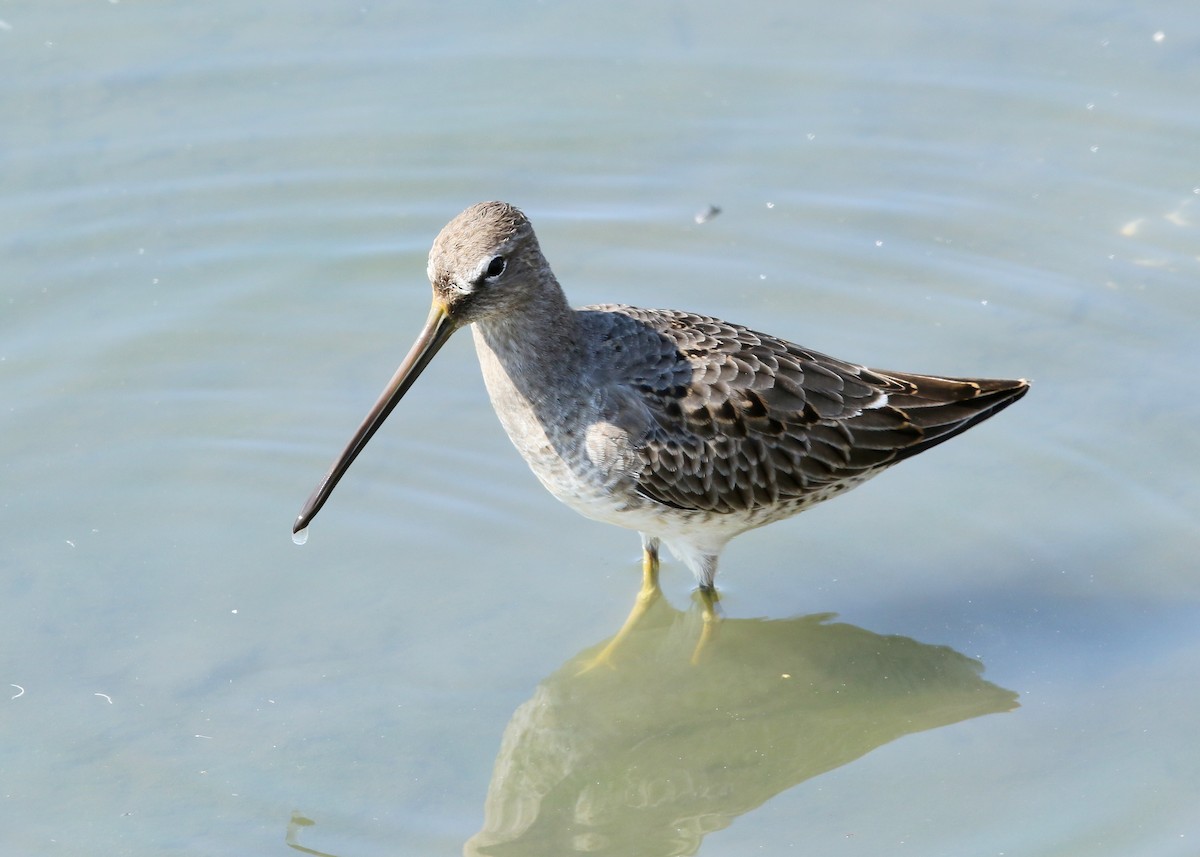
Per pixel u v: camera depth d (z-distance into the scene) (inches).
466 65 779.4
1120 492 583.8
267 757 491.8
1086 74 764.0
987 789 478.0
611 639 543.2
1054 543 569.0
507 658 533.6
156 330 658.8
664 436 505.4
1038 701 508.1
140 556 569.6
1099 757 483.8
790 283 682.2
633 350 510.9
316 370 646.5
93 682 518.9
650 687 532.1
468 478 601.6
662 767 504.4
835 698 521.7
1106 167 724.0
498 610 552.1
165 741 497.0
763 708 523.8
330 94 764.6
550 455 519.8
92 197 715.4
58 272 682.2
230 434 617.6
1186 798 463.2
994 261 685.9
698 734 516.4
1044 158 730.2
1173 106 745.6
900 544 577.3
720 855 461.7
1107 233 694.5
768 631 548.4
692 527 529.7
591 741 514.9
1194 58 765.3
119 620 543.5
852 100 762.8
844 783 488.4
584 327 512.1
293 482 599.2
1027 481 593.9
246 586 558.9
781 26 800.3
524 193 726.5
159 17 799.1
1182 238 689.0
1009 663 524.1
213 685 519.2
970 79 766.5
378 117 754.8
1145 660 519.8
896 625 544.1
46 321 660.1
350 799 477.4
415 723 506.6
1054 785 475.5
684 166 737.0
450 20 801.6
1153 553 560.1
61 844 459.2
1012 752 490.9
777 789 490.6
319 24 798.5
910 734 505.7
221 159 734.5
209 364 647.1
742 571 572.4
